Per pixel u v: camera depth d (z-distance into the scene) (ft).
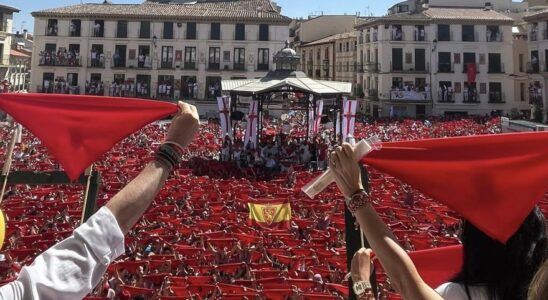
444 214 59.26
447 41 239.71
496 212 8.84
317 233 52.54
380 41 242.37
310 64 322.34
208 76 239.91
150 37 237.45
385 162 9.40
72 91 235.40
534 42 216.13
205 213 59.47
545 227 9.06
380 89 242.37
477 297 8.66
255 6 258.78
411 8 262.67
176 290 34.94
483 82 239.71
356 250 11.75
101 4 255.50
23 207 60.18
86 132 11.44
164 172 8.02
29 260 39.52
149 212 59.21
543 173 8.83
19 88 273.33
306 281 36.55
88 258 6.70
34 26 234.17
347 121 102.27
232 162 102.99
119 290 35.35
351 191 8.74
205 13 241.76
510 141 9.11
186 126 8.63
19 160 95.86
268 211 55.42
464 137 9.36
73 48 236.22
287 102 136.98
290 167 96.12
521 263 8.55
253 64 239.71
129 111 11.50
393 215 59.62
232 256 44.39
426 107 240.32
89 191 14.03
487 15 245.24
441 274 12.65
